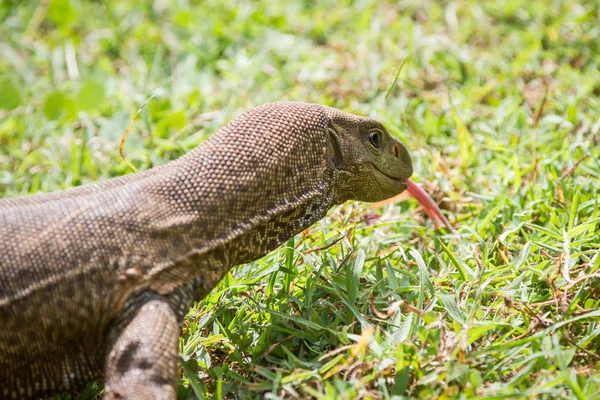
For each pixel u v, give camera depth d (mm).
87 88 13695
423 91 13594
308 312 8008
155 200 7016
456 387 6699
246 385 7227
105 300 6656
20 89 15094
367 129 8555
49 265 6574
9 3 18344
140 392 6285
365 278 8773
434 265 9281
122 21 17094
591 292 8141
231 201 7262
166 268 6836
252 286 8664
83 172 11977
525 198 10133
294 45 15203
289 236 7797
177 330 6699
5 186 11961
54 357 6777
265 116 7793
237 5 16984
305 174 7832
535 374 6969
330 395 6566
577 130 11688
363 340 6883
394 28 15609
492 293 8148
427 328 7238
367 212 10219
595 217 8930
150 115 12898
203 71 15102
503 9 15953
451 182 10891
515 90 13219
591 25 14953
